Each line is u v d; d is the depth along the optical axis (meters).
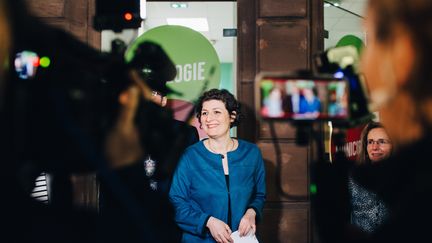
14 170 0.57
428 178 0.56
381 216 2.07
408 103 0.57
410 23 0.56
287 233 2.90
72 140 0.73
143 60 2.59
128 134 1.09
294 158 2.91
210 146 2.10
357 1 3.11
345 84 1.12
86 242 0.62
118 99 1.06
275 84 1.41
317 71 1.28
